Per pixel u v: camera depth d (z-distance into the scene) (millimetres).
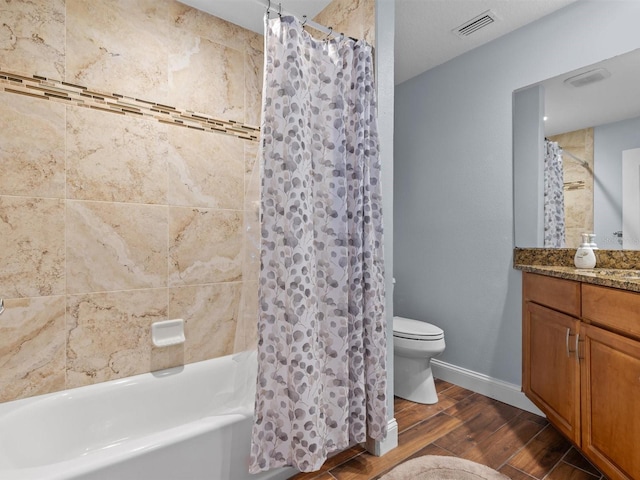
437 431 1975
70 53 1626
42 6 1558
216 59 2088
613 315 1398
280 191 1431
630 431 1287
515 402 2266
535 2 2010
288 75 1410
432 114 2787
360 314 1621
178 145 1952
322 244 1575
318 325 1524
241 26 2191
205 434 1296
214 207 2088
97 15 1694
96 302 1711
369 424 1675
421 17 2145
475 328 2514
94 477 1057
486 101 2434
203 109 2041
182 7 1963
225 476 1354
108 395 1670
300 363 1367
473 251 2521
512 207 2303
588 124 1979
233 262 2162
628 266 1843
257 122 2264
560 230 2094
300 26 1479
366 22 1812
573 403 1648
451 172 2654
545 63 2133
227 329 2135
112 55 1738
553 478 1562
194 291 2018
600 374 1464
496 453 1757
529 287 2154
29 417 1445
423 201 2857
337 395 1559
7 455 1288
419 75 2887
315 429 1372
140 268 1835
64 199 1619
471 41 2410
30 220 1542
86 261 1682
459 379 2600
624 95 1850
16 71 1504
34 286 1556
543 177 2160
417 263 2906
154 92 1866
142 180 1834
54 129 1590
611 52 1876
